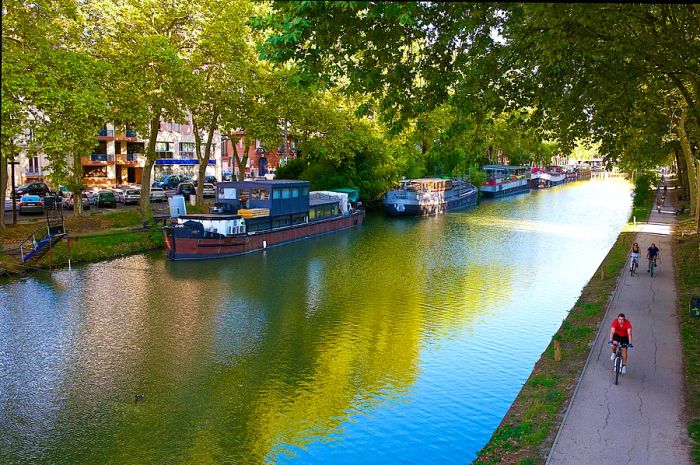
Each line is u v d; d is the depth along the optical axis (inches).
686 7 765.3
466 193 3304.6
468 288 1291.8
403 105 705.0
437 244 1904.5
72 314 1062.4
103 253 1526.8
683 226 2053.4
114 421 680.4
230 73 1777.8
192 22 1742.1
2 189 1439.5
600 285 1177.4
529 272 1464.1
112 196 2154.3
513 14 656.4
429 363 844.6
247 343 931.3
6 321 1015.0
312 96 1978.3
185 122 1841.8
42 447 623.5
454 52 775.1
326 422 676.7
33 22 1332.4
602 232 2185.0
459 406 713.6
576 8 592.7
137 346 912.9
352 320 1050.7
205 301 1165.1
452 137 774.5
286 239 1887.3
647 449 492.1
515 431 548.1
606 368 685.9
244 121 1897.1
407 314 1087.0
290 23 519.8
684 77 1016.2
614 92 818.2
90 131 1371.8
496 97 794.8
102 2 1542.8
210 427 667.4
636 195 2972.4
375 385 774.5
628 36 750.5
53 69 1332.4
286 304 1151.0
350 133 2313.0
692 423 537.3
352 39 601.0
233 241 1641.2
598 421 547.2
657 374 662.5
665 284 1149.1
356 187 2637.8
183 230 1537.9
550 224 2432.3
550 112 858.8
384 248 1820.9
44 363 841.5
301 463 592.1
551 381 658.2
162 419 685.9
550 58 681.6
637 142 1275.8
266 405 720.3
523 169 4589.1
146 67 1608.0
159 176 3590.1
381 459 599.5
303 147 2605.8
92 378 794.8
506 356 872.9
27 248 1392.7
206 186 2910.9
